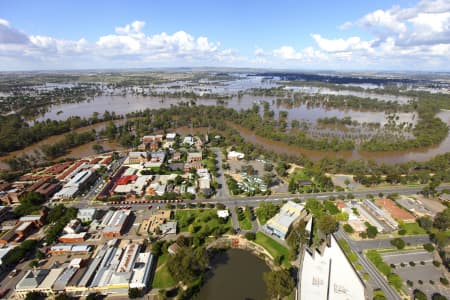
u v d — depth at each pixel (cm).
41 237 15600
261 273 13288
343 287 11469
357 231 15988
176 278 12088
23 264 13525
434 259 13962
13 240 15200
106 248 14112
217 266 13712
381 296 11200
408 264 13562
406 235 15838
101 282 11919
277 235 15675
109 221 16600
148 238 15362
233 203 19325
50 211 17638
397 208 18162
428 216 17162
